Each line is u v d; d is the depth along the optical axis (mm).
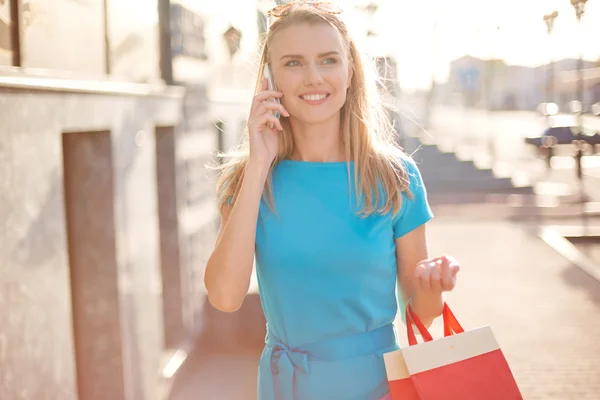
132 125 5305
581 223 15836
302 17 2104
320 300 2084
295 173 2154
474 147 32812
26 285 3410
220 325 7812
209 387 6660
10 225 3262
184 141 7211
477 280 10664
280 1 2184
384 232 2109
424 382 1882
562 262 11844
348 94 2205
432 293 2012
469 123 46688
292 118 2191
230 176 2295
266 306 2180
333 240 2082
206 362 7340
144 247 5602
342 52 2113
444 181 22000
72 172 4828
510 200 19562
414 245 2178
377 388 2098
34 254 3520
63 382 3840
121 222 4969
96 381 4961
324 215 2100
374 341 2125
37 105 3600
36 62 3760
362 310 2096
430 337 2055
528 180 22125
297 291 2092
